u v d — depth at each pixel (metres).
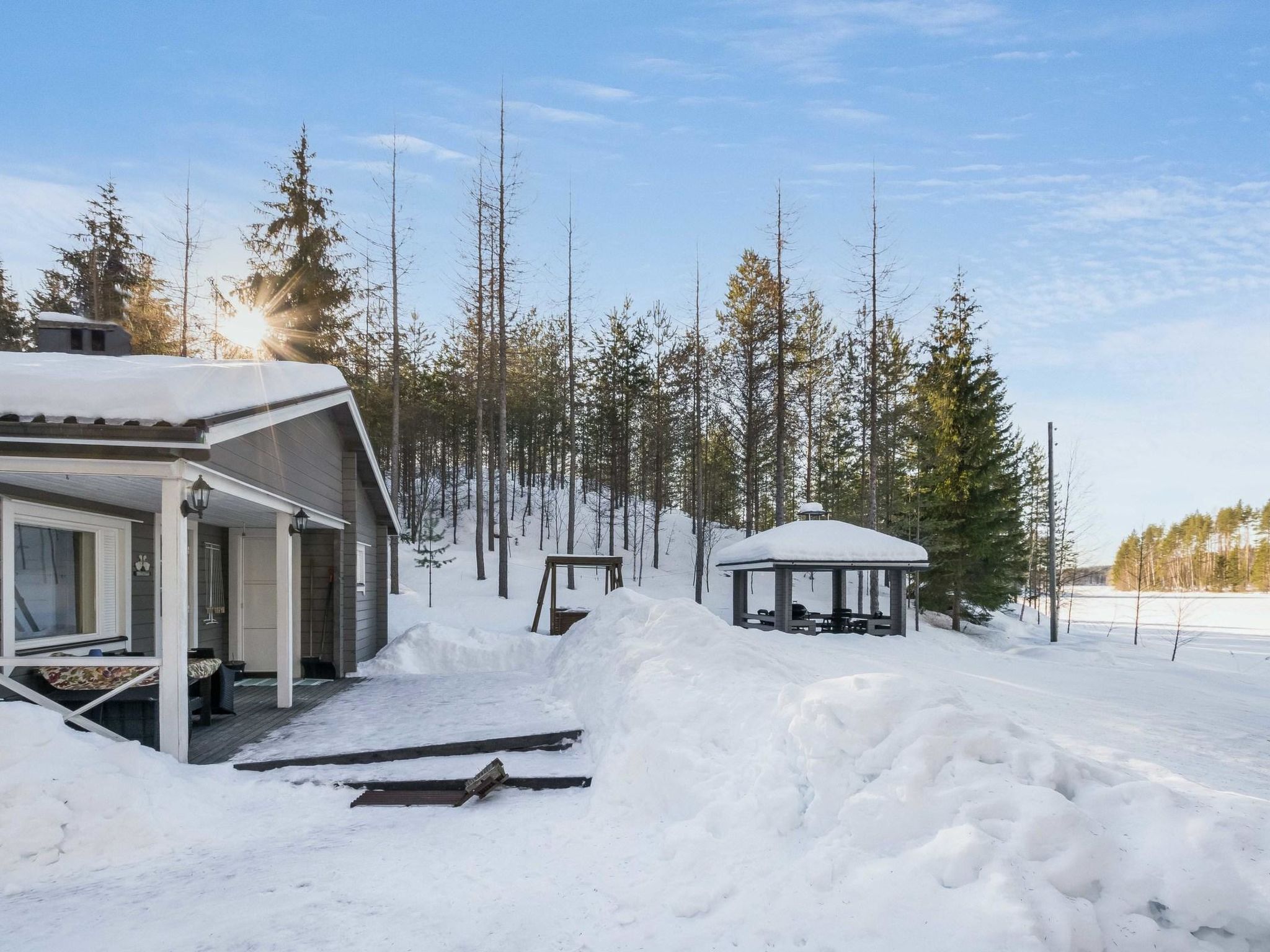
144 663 6.56
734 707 5.88
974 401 26.72
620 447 37.66
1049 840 3.50
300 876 4.46
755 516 29.91
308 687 11.31
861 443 33.84
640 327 37.41
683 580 31.30
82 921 3.92
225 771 6.45
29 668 7.41
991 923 3.13
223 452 7.50
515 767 6.57
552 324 38.81
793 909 3.59
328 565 12.73
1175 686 15.06
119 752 5.70
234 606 12.34
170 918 3.92
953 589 26.67
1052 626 25.45
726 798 4.78
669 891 4.02
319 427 11.35
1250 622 40.47
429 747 6.97
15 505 7.44
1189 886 3.30
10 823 4.78
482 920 3.86
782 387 25.94
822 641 17.31
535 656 14.61
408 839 5.13
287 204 24.25
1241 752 8.73
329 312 24.47
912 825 3.81
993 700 11.66
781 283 26.16
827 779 4.31
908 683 4.73
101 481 7.16
